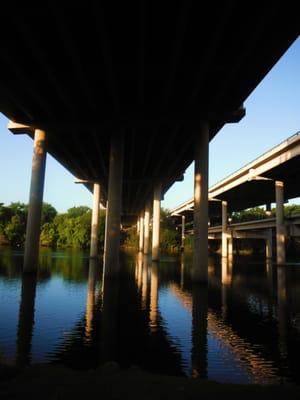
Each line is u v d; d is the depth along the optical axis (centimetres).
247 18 2062
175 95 3011
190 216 13250
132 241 13250
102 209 12425
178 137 4166
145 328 1459
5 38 2233
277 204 6003
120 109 3238
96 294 2325
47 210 14125
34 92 2855
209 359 1095
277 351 1188
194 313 1808
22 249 8700
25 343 1203
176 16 2031
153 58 2483
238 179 6675
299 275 4116
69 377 794
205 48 2325
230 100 3006
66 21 2045
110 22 2092
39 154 3450
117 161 3369
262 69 2503
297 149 4659
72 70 2603
